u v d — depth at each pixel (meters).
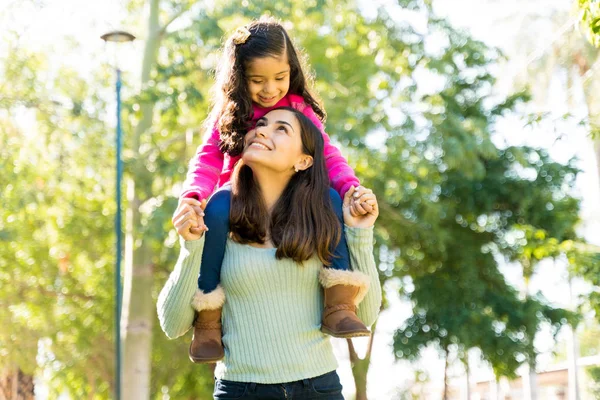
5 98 15.98
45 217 18.17
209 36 14.69
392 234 19.95
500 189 20.30
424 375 20.86
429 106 18.23
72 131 16.28
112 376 20.73
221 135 2.82
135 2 17.41
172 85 15.20
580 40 15.26
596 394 27.61
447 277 21.08
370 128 16.62
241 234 2.64
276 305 2.64
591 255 12.52
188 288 2.61
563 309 19.80
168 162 15.66
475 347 20.06
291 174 2.72
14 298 19.36
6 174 16.22
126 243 16.47
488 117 20.31
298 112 2.75
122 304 17.48
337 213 2.72
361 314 2.85
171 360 19.47
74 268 19.86
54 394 23.11
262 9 14.99
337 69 17.27
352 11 17.00
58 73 16.31
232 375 2.66
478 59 18.95
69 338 20.44
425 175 18.19
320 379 2.67
